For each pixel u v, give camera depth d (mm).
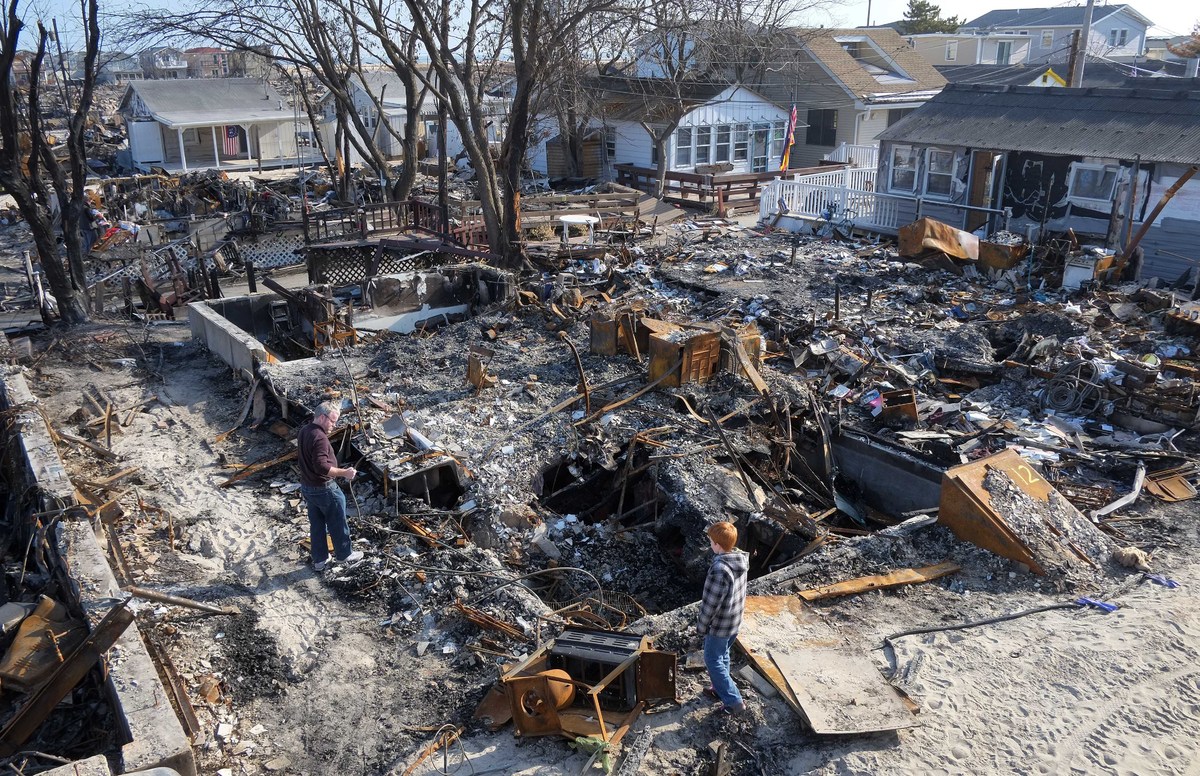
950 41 59188
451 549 9070
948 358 13477
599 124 37250
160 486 10734
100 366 14969
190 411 13203
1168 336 14180
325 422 8602
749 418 11969
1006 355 14492
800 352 13828
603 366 13953
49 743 6754
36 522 9352
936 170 22234
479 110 21453
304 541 9414
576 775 5945
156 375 14539
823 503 11164
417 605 8188
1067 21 64750
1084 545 8562
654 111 33875
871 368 12953
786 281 18672
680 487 10375
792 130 34469
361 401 12523
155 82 51781
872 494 11547
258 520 9984
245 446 11977
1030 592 8070
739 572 6082
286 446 11867
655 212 26844
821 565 8477
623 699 6418
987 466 9141
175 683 6922
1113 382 11672
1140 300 15789
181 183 37844
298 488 10695
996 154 20625
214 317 15609
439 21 22297
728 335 12883
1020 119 20594
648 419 11953
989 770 5898
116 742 6629
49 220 17266
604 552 10195
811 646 7176
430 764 6141
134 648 6902
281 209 31094
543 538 9961
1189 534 8984
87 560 8062
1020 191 20547
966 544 8797
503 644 7562
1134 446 10789
